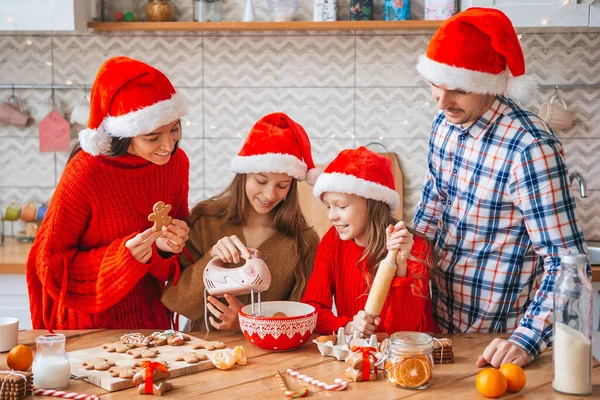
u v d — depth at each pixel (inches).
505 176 66.0
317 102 124.2
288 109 124.6
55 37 125.0
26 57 125.6
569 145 121.7
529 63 121.0
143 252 68.5
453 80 62.9
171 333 65.8
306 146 77.2
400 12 115.0
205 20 118.1
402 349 54.0
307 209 123.3
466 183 69.5
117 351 61.1
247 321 62.3
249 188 75.5
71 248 73.7
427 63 64.4
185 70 124.6
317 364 59.6
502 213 67.4
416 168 124.4
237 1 122.0
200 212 79.7
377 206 70.9
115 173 73.4
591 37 119.6
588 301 52.4
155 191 77.0
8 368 57.1
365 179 69.9
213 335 68.1
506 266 68.4
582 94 120.7
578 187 121.8
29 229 123.9
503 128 66.6
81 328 74.0
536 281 69.0
